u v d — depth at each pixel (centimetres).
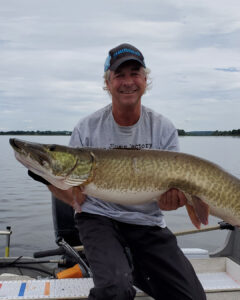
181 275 101
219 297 104
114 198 103
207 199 100
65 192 110
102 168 101
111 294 87
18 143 100
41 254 118
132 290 90
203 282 115
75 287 102
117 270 91
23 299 95
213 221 254
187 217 264
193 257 133
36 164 101
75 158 101
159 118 118
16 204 300
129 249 107
